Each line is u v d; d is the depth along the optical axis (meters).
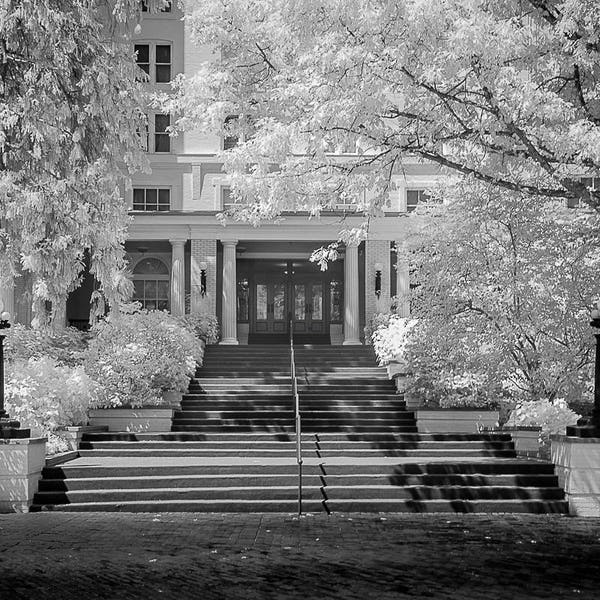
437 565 10.95
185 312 35.81
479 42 13.03
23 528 13.81
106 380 23.25
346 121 14.81
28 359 24.58
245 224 34.69
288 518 15.11
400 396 25.44
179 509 15.86
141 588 9.61
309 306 39.56
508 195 20.20
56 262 14.25
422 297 23.52
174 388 24.72
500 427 22.27
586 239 20.92
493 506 15.98
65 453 18.75
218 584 9.80
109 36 14.51
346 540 12.81
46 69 13.05
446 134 15.96
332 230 34.88
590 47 14.01
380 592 9.48
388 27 13.66
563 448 16.33
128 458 19.11
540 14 14.63
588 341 21.41
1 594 9.34
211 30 16.86
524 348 22.56
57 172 13.85
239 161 15.99
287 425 23.05
